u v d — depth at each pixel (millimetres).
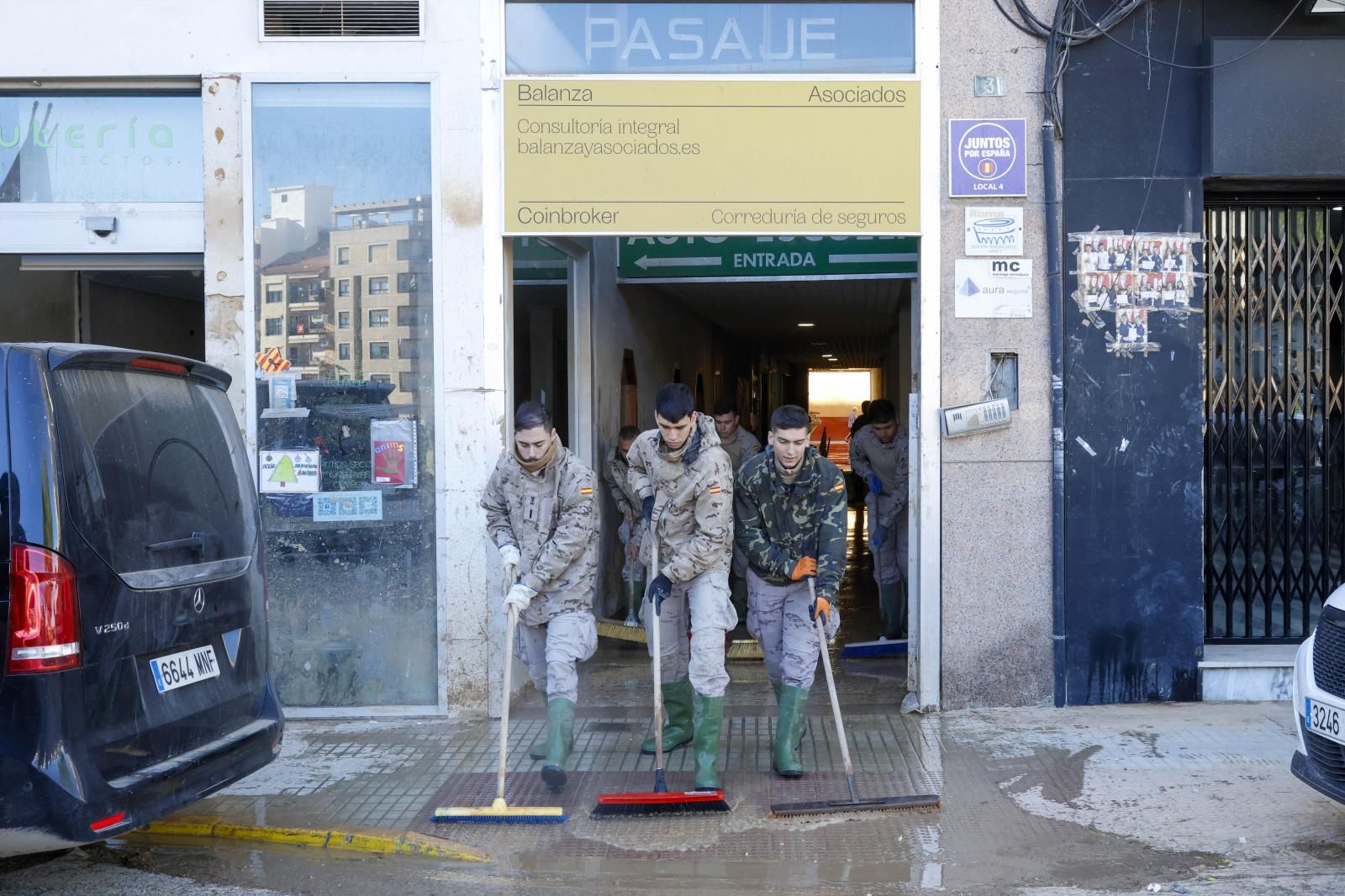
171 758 3986
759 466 5219
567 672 5145
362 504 6340
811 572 5141
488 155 6297
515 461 5246
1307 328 6855
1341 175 6211
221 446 4621
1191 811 4785
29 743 3547
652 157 6266
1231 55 6168
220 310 6387
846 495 5223
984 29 6266
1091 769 5316
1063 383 6281
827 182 6266
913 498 6441
